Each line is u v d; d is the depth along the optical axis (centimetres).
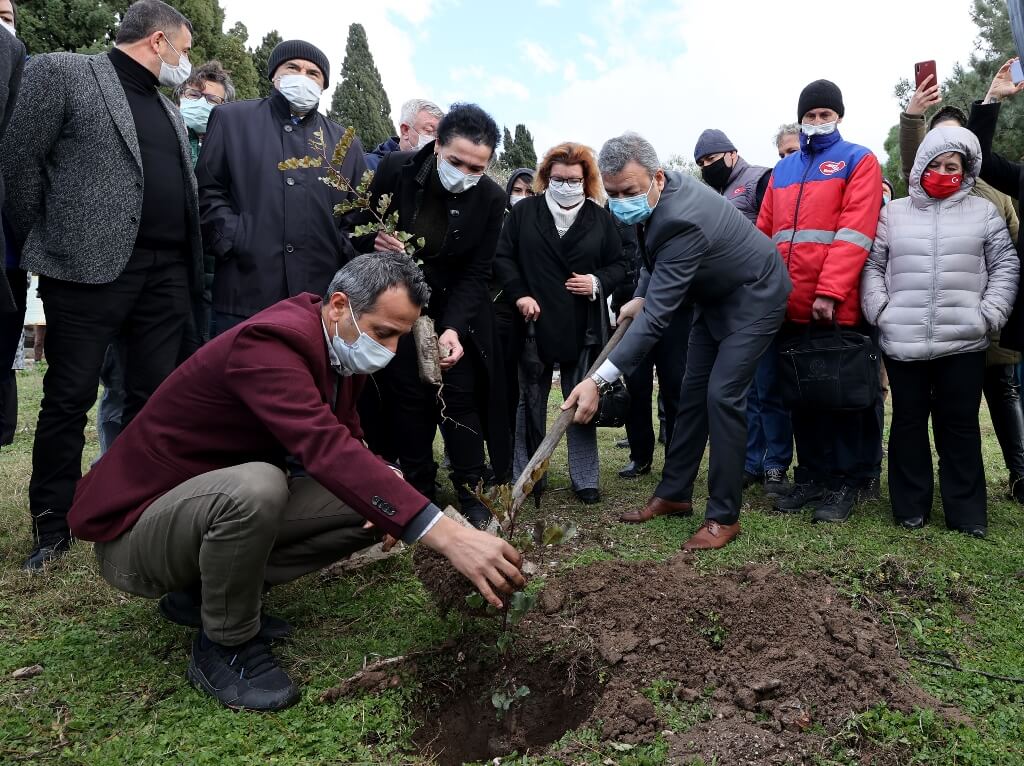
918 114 416
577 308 425
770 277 347
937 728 210
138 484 227
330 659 251
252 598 223
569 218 426
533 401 428
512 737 231
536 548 350
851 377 365
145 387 346
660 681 233
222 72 449
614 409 371
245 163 357
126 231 316
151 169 329
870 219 373
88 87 310
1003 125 1886
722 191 525
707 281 343
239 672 227
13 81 276
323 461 209
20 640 259
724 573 305
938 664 249
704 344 379
